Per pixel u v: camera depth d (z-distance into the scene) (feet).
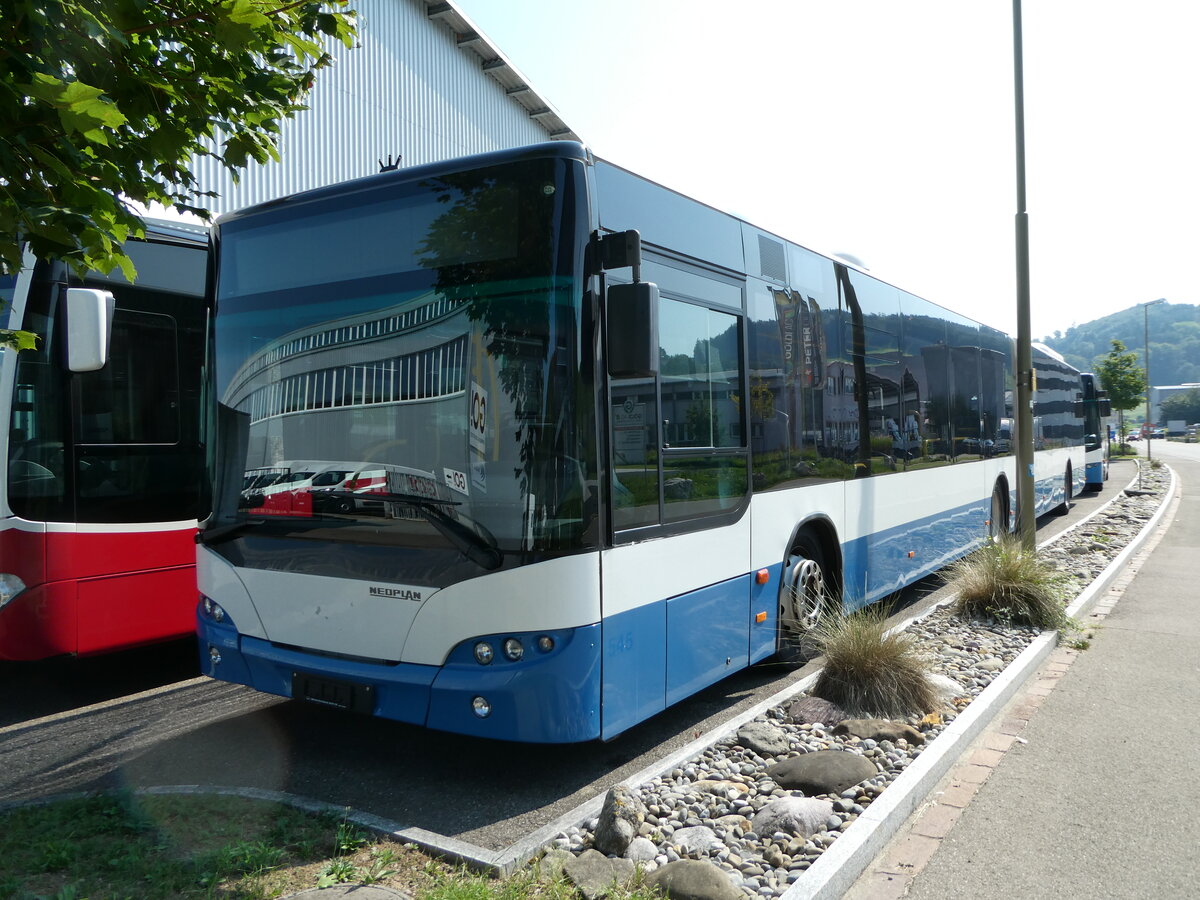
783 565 20.59
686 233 17.44
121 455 21.02
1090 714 19.57
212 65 10.79
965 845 13.34
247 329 16.93
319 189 16.34
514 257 14.47
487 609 14.05
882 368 27.07
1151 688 21.54
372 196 15.76
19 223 9.12
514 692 13.85
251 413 16.78
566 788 15.31
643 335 13.99
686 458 16.90
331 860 12.09
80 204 9.62
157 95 10.59
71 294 18.44
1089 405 89.66
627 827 12.47
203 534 17.20
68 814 13.39
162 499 21.79
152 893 11.09
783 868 12.07
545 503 13.97
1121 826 13.98
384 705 14.85
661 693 15.99
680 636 16.56
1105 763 16.66
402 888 11.39
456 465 14.53
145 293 21.94
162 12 10.21
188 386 22.76
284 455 16.25
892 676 18.65
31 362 19.58
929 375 31.35
